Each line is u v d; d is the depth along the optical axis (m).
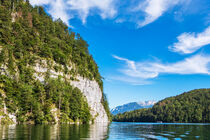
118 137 34.44
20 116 71.25
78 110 104.38
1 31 85.75
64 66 118.12
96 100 149.75
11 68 78.19
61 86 102.88
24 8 124.12
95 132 43.59
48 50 108.50
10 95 69.62
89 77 142.62
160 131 53.25
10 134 30.70
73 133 37.09
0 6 98.44
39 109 78.38
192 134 42.66
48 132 36.78
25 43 100.88
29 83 87.62
